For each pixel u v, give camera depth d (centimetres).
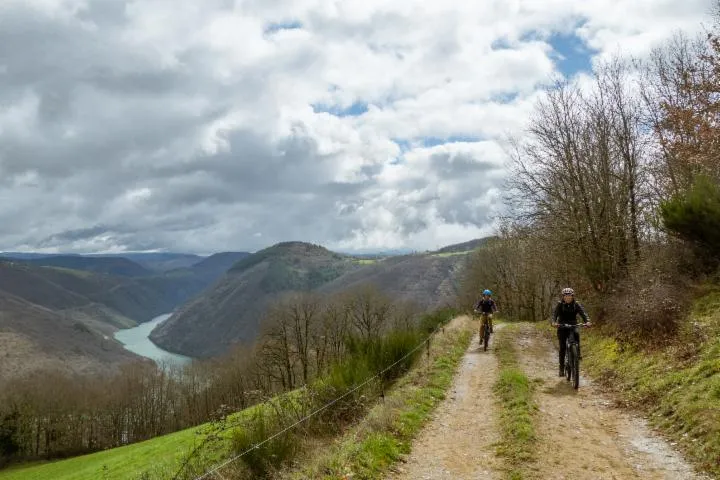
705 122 1884
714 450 657
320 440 996
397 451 798
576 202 2344
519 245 4181
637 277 1658
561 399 1050
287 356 5350
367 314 6231
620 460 707
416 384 1280
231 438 980
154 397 8825
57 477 4384
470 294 5916
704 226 1405
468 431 893
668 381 947
